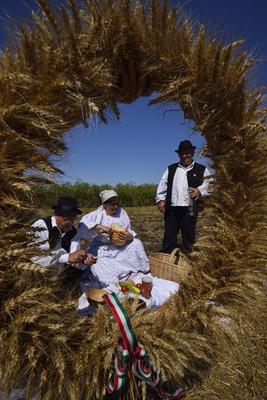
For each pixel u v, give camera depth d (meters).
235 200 2.75
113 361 2.37
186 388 2.63
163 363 2.36
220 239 2.72
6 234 2.22
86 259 2.89
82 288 3.40
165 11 2.59
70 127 2.56
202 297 2.59
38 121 2.31
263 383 2.75
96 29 2.46
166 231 4.89
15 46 2.43
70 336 2.31
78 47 2.38
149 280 3.08
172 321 2.53
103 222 3.83
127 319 2.35
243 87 2.69
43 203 2.46
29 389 2.31
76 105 2.46
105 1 2.51
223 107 2.70
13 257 2.23
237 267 2.63
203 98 2.71
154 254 4.06
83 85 2.45
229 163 2.76
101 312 2.46
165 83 2.75
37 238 2.34
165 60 2.63
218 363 2.80
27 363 2.26
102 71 2.49
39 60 2.35
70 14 2.44
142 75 2.76
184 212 4.73
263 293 2.65
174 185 4.77
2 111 2.23
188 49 2.65
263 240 2.74
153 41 2.61
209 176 2.86
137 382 2.48
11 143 2.26
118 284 3.43
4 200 2.24
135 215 14.36
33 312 2.19
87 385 2.29
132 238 3.69
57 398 2.35
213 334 2.56
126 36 2.55
